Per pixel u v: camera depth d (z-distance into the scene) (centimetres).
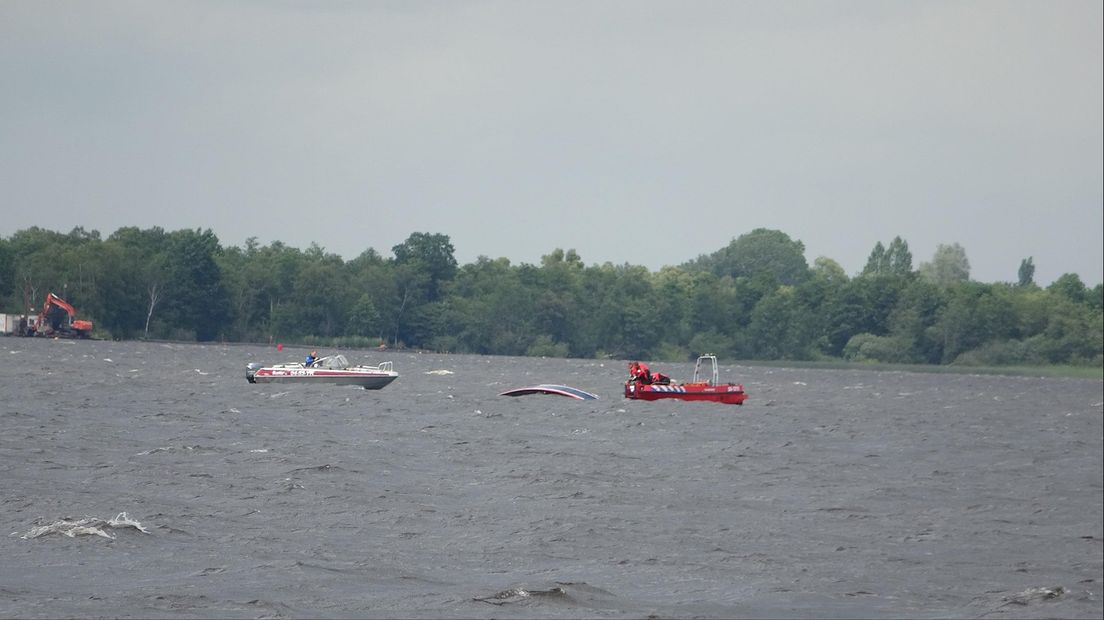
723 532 11981
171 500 12006
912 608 9319
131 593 8294
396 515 11800
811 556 11038
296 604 8238
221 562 9388
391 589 8831
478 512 12250
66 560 9200
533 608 8494
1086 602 9662
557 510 12588
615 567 10088
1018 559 11325
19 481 12762
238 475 13850
